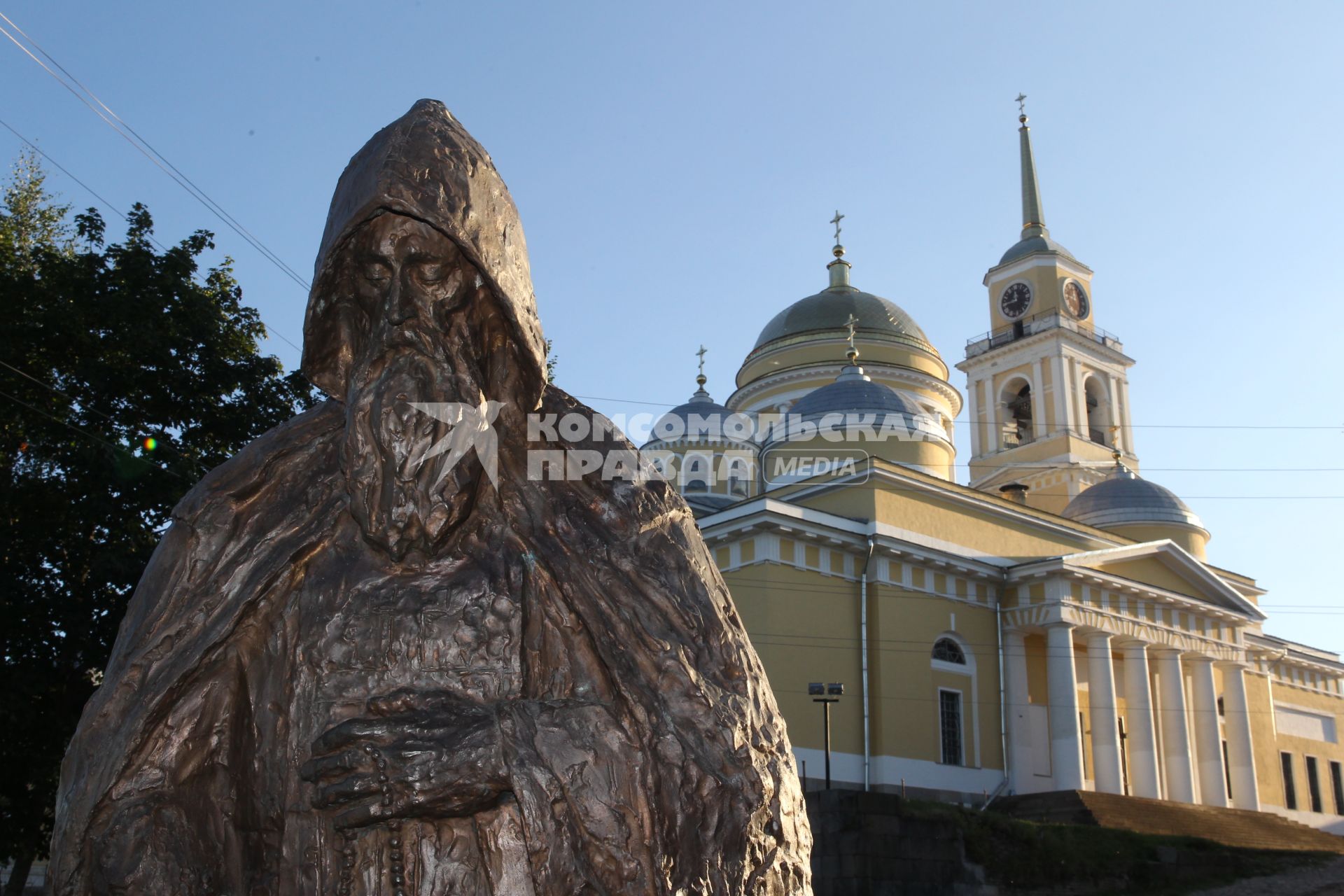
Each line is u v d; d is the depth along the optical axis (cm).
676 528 351
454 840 295
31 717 1528
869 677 3203
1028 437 5278
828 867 2236
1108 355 5256
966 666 3412
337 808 290
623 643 318
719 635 330
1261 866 2552
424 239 324
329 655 314
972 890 2286
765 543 3138
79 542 1630
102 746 309
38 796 1592
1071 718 3350
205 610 324
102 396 1716
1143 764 3528
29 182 2359
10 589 1549
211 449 1797
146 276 1747
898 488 3469
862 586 3275
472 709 302
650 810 294
